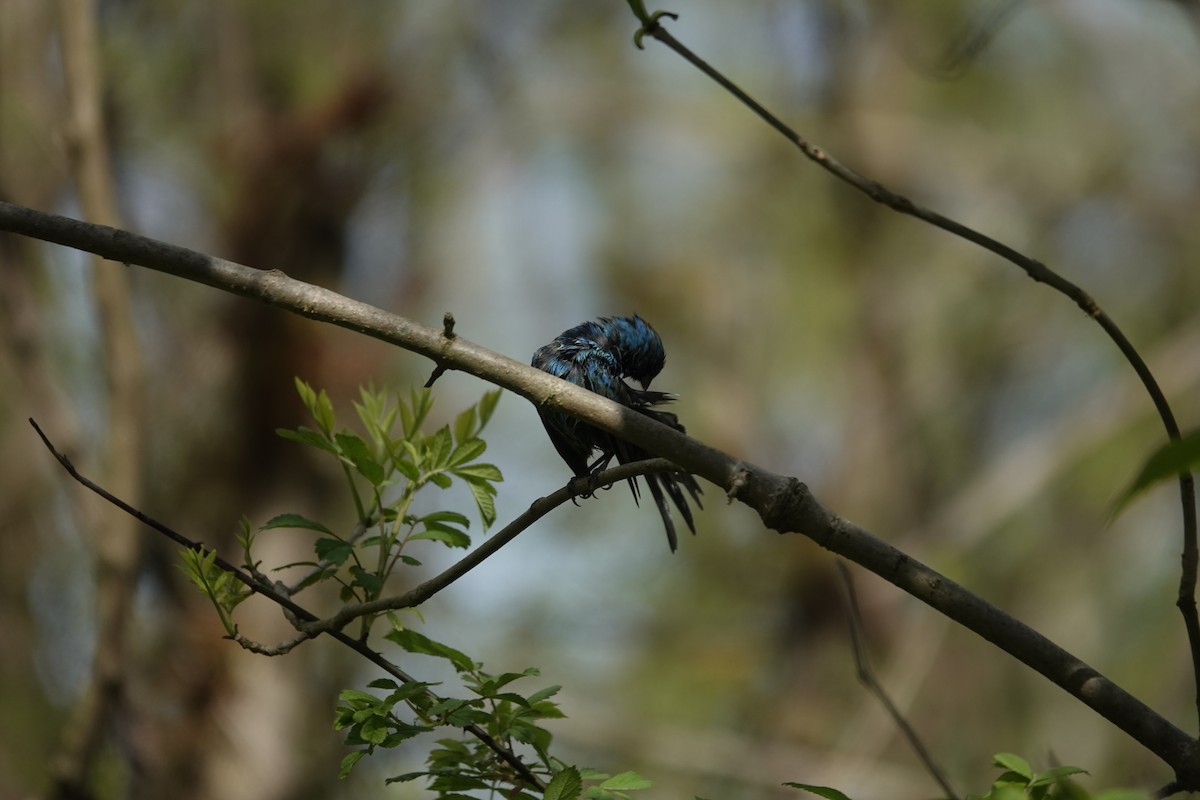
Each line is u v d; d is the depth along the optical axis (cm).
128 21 1247
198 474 1171
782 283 1888
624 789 464
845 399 1912
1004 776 388
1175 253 1973
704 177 1934
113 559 973
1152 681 1788
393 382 1202
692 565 1770
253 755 1099
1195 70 1914
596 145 1894
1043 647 424
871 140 1922
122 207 1220
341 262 1250
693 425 1791
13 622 1466
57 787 936
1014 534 1895
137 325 1188
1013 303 1977
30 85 1179
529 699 455
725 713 1730
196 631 1096
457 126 1536
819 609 1719
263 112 1223
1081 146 1955
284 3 1239
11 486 1465
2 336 1055
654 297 1814
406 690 442
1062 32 1930
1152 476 205
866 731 1579
